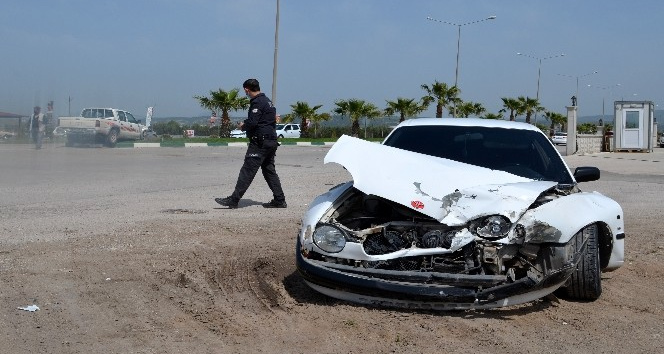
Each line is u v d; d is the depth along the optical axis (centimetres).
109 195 1119
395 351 417
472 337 443
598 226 535
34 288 542
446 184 510
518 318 486
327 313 485
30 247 687
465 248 471
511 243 466
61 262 629
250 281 584
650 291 577
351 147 571
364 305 499
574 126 3130
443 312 489
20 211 920
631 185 1498
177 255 672
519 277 479
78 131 2544
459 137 637
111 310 493
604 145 3544
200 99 4222
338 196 532
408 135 650
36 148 2220
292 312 492
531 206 489
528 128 654
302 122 4978
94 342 426
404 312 487
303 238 502
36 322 461
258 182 1395
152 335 441
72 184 1270
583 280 515
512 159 604
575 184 584
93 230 788
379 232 489
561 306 520
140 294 536
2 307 492
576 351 425
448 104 5281
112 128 2714
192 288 557
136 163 1836
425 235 476
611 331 466
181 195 1141
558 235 473
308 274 491
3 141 2189
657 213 1038
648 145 3328
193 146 3005
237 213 955
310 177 1534
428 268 471
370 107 5006
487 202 482
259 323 468
